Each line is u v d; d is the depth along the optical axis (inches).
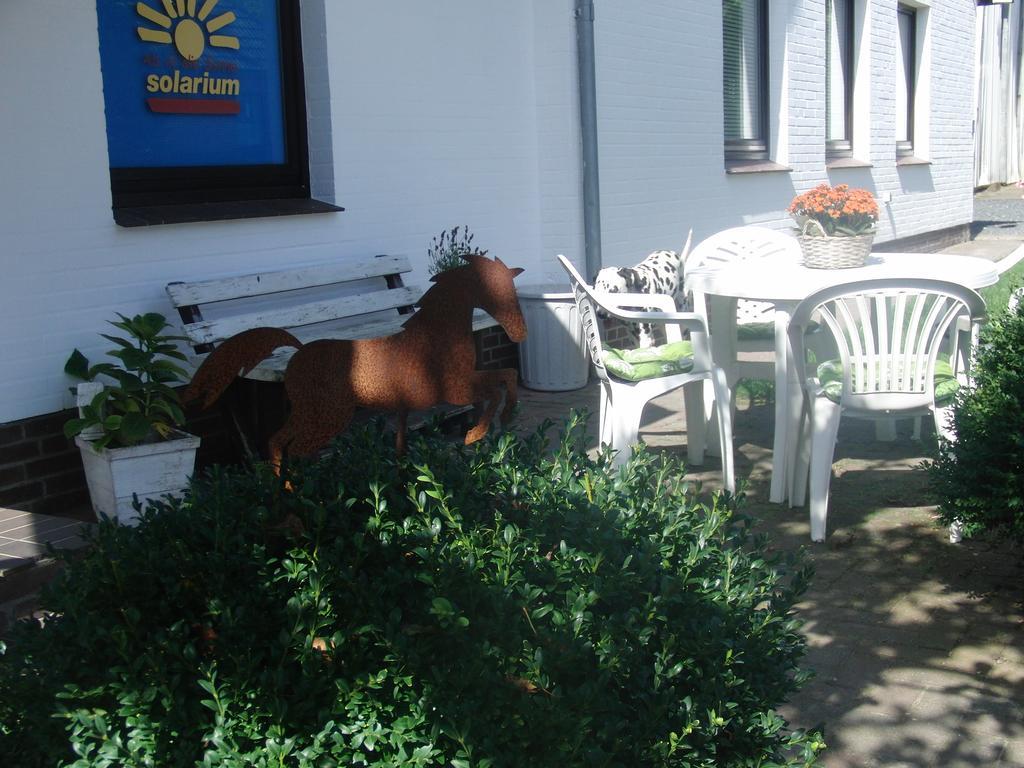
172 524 94.0
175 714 74.9
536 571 86.5
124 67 205.8
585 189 294.5
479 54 276.4
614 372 194.9
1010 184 818.8
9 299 178.9
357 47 242.7
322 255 237.6
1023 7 795.4
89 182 189.5
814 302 168.7
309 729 76.1
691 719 76.4
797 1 402.3
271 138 236.7
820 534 168.9
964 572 156.3
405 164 257.6
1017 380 141.3
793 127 406.6
